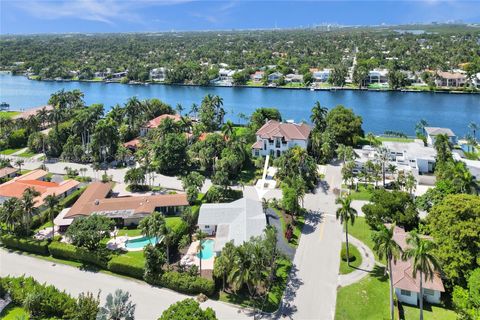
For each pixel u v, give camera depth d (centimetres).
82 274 7875
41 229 9638
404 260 6388
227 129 14112
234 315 6600
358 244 8688
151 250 7519
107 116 17438
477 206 7138
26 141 16900
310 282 7431
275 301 6906
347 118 15600
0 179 12719
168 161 13262
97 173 13588
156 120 18000
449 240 7019
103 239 9075
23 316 6103
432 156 13288
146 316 6544
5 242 8962
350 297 6988
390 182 11994
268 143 14250
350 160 12538
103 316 5859
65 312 6294
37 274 7881
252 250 6575
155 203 10206
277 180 12394
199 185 11025
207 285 7025
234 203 9931
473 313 5875
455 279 6925
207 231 9238
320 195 11388
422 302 6562
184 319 5347
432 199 9900
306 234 9188
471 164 12631
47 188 11394
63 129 16150
